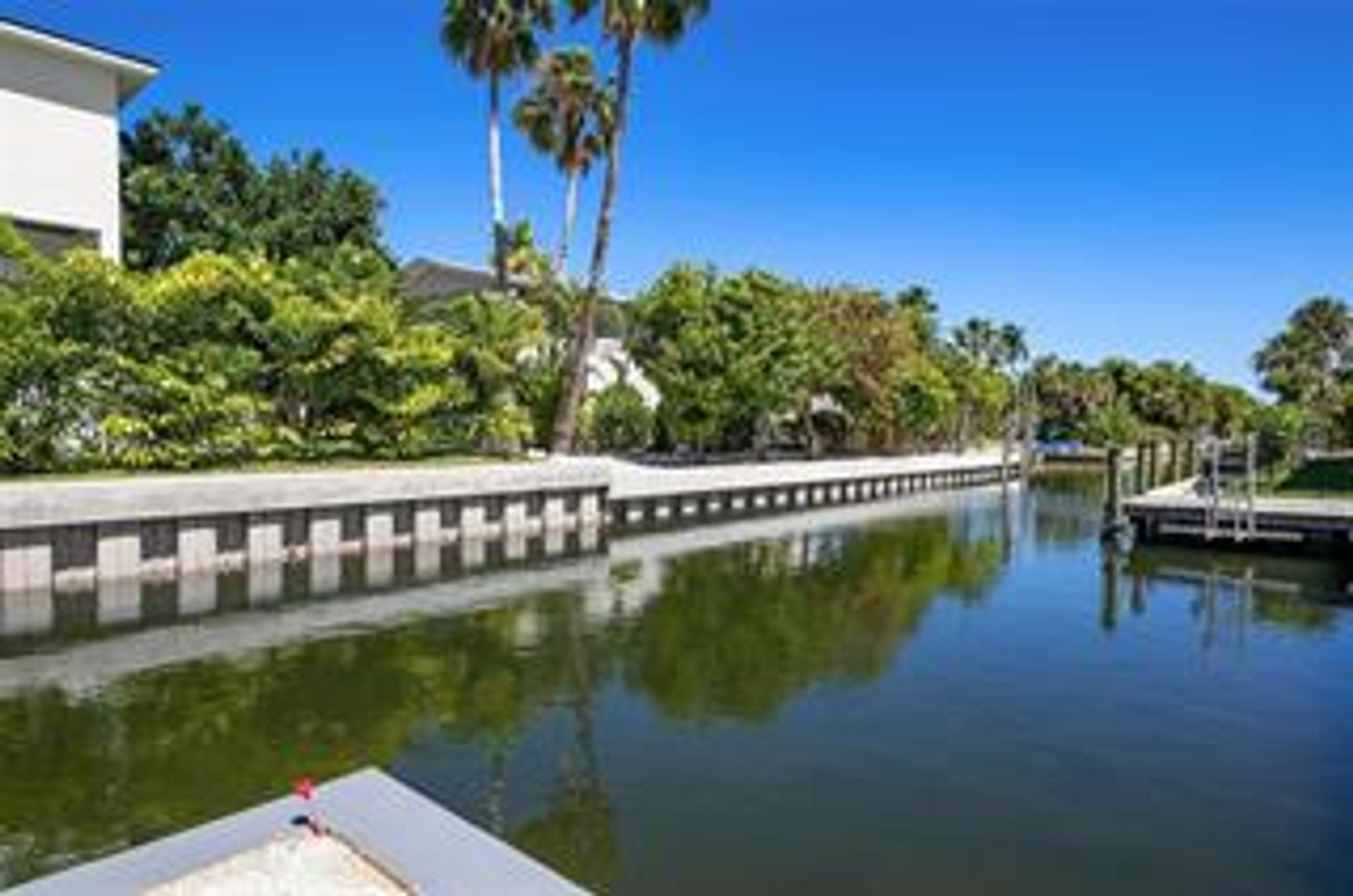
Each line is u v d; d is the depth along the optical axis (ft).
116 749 35.14
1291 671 48.49
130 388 71.10
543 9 115.55
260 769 33.40
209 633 52.70
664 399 135.03
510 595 65.72
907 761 35.29
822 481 132.98
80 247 78.13
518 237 134.72
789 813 30.50
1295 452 165.99
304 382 82.94
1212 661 50.57
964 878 26.55
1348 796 32.50
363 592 64.69
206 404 73.92
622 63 107.65
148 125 126.62
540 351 118.83
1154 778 33.99
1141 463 108.88
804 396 153.79
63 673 44.73
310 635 52.85
